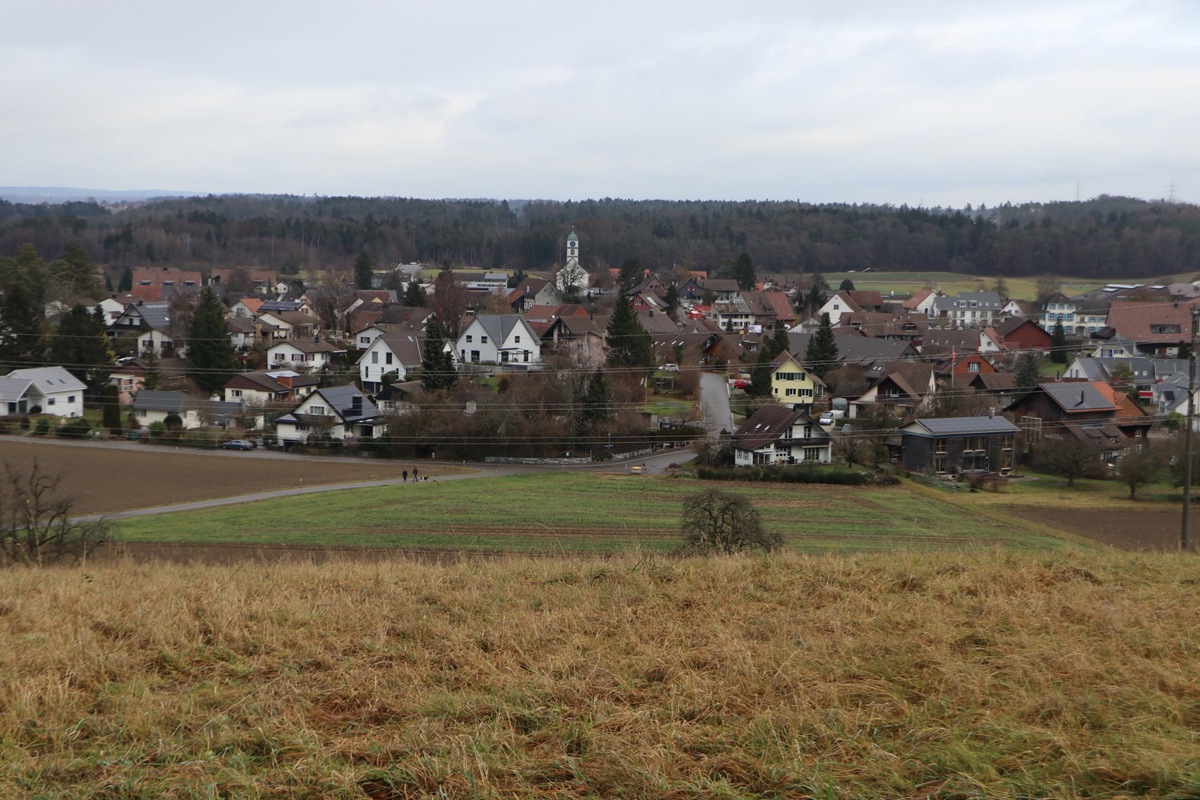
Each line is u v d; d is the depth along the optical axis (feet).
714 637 24.11
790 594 28.63
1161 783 15.80
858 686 20.49
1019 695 19.85
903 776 16.52
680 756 17.30
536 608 28.07
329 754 17.52
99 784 16.55
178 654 23.68
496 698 20.25
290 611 27.09
